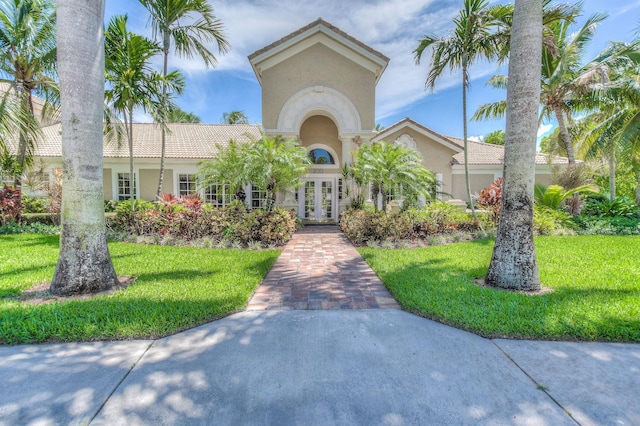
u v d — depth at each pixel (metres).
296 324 4.24
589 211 16.02
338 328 4.12
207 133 21.17
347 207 15.34
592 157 16.33
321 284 6.14
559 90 14.98
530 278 5.42
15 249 8.84
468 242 10.63
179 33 13.16
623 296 4.96
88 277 5.28
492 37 11.14
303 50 14.71
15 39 11.65
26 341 3.68
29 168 13.96
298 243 11.02
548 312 4.34
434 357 3.40
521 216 5.48
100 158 5.50
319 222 17.84
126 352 3.49
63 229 5.28
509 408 2.62
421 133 18.17
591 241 10.48
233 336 3.88
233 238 10.26
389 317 4.48
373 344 3.68
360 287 5.95
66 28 5.04
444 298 4.98
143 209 12.73
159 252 8.98
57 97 12.99
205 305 4.66
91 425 2.42
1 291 5.25
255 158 11.02
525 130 5.40
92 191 5.35
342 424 2.44
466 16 11.13
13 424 2.42
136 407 2.62
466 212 13.80
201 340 3.77
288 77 14.70
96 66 5.33
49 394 2.77
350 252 9.41
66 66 5.07
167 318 4.21
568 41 14.85
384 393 2.80
